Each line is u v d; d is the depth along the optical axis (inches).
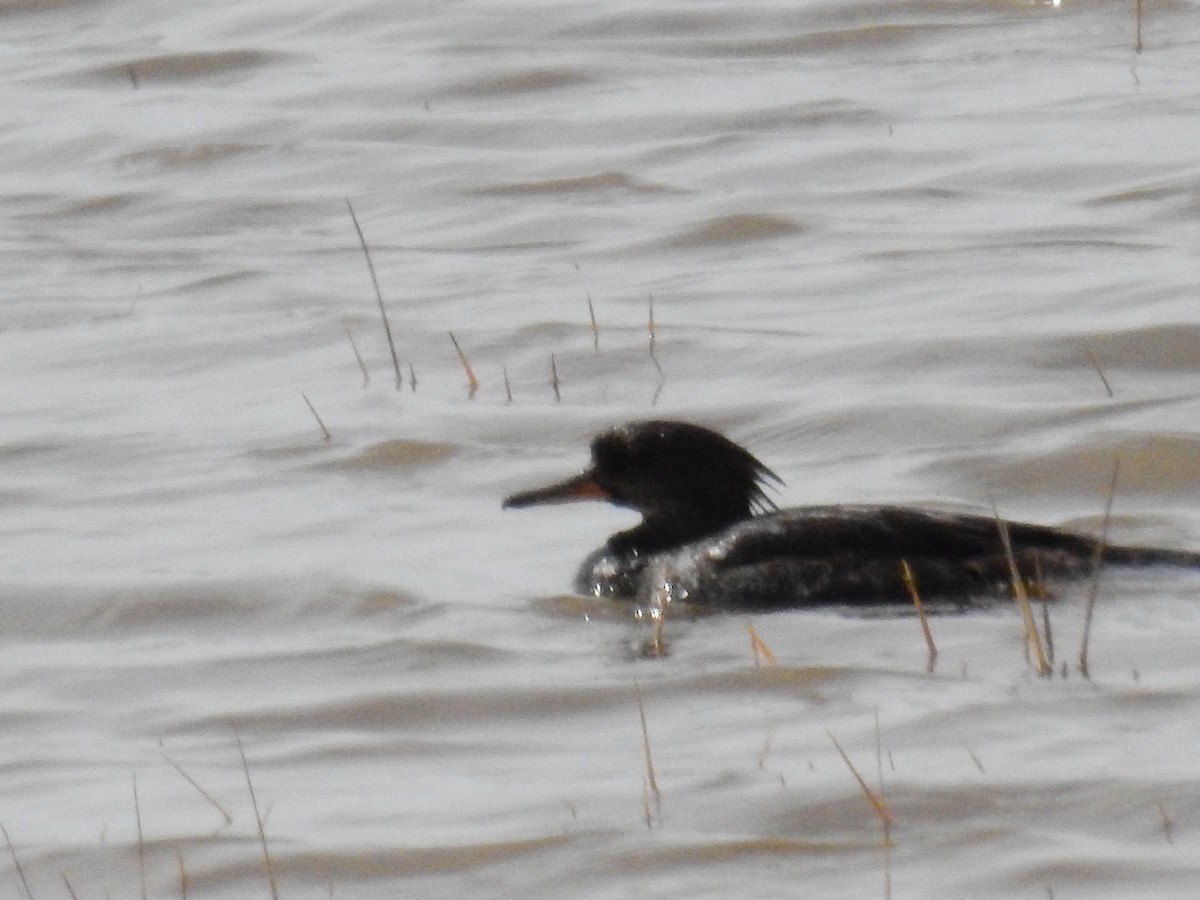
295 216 970.7
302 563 588.7
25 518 637.9
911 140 1003.9
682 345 763.4
